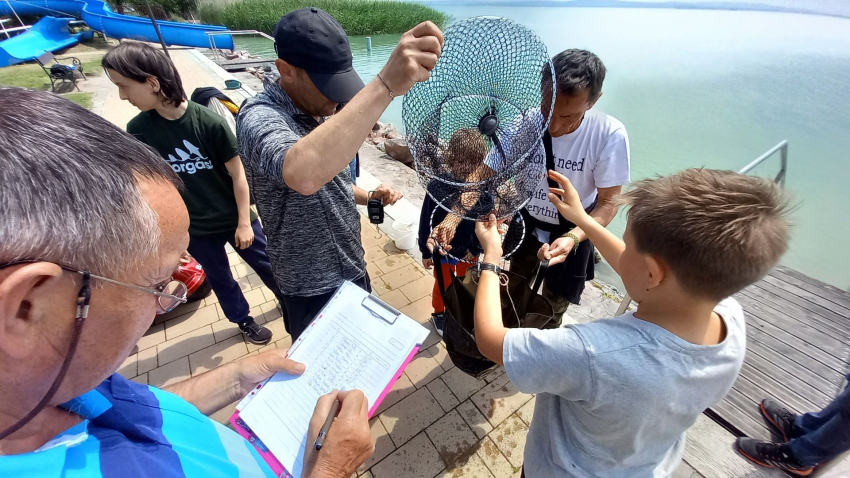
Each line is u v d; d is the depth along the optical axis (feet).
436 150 3.86
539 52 3.54
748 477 6.08
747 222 2.35
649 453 3.26
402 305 9.62
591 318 9.33
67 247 1.42
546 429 3.92
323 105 4.47
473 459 6.40
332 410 3.22
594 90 5.28
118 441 1.88
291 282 5.35
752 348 8.38
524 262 7.32
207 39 52.21
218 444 2.52
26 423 1.62
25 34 47.19
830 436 5.21
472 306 5.83
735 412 7.05
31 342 1.46
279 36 4.00
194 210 7.02
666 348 2.65
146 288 1.85
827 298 9.73
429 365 7.95
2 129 1.41
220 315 9.29
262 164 3.63
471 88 3.65
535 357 2.96
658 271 2.72
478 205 4.21
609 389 2.69
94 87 31.91
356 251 5.64
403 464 6.33
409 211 13.48
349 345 4.09
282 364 3.87
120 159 1.68
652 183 2.95
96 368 1.80
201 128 6.54
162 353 8.32
